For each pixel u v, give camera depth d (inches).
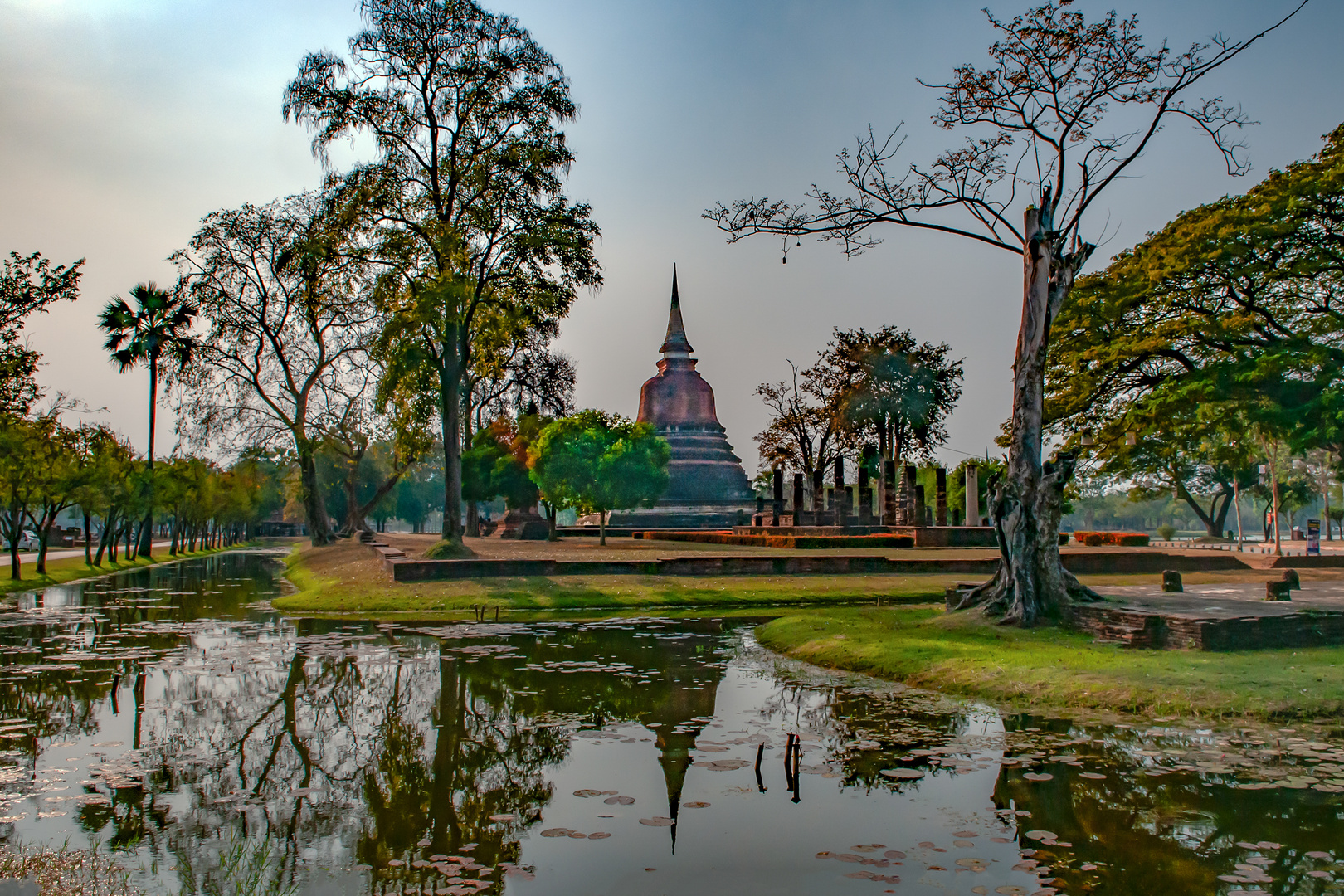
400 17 1159.6
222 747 396.2
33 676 552.4
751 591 1008.9
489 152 1221.1
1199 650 526.6
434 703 479.5
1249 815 296.4
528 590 982.4
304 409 2030.0
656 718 441.1
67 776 354.6
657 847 276.7
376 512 4001.0
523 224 1209.4
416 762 373.7
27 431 1218.0
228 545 3553.2
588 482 1850.4
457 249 1154.0
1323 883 243.4
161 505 1973.4
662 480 1950.1
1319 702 411.5
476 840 286.4
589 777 349.4
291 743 403.5
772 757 372.2
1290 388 1176.2
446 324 1218.0
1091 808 304.5
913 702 472.1
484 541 2176.4
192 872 260.4
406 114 1198.9
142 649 658.2
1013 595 656.4
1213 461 1557.6
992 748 375.6
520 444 2338.8
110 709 469.1
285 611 922.1
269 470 3782.0
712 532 2183.8
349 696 496.1
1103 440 1346.0
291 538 4626.0
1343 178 1107.9
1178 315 1286.9
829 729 414.6
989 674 498.3
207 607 973.8
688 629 774.5
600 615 881.5
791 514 2330.2
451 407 1222.9
